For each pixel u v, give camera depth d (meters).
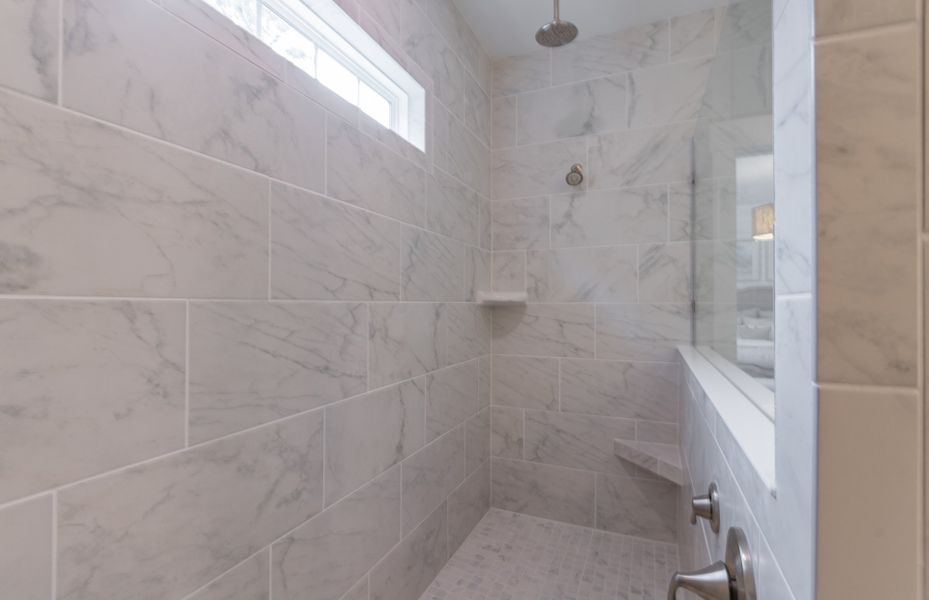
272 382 0.94
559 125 2.08
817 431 0.32
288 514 0.98
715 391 0.98
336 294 1.12
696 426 1.16
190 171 0.77
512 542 1.86
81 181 0.62
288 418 0.98
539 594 1.52
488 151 2.16
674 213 1.88
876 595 0.31
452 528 1.76
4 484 0.55
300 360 1.01
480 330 2.04
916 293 0.30
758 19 0.76
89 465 0.63
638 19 1.91
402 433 1.42
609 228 1.99
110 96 0.65
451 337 1.76
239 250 0.86
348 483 1.17
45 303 0.59
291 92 0.99
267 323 0.92
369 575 1.25
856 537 0.31
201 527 0.79
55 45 0.59
